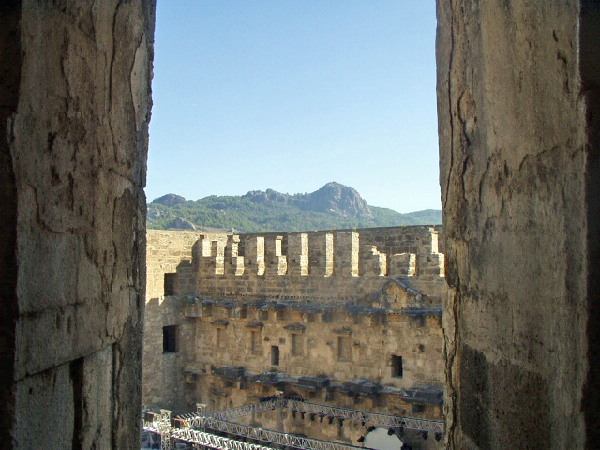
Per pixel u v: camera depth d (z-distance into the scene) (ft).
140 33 25.40
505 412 16.49
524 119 15.23
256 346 112.57
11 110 16.40
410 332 92.43
